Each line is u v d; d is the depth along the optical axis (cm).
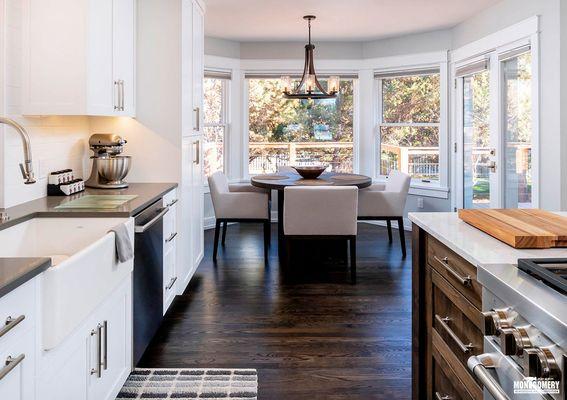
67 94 268
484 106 531
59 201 270
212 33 615
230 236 610
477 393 140
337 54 673
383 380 248
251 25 572
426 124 634
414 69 631
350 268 457
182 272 364
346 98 691
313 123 695
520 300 100
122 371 225
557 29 388
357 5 491
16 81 261
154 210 287
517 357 100
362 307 356
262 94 689
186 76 369
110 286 199
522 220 168
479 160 546
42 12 266
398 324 324
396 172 534
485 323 114
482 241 153
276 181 487
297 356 276
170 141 355
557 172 391
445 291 169
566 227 154
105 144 325
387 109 672
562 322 83
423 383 197
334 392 236
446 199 612
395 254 516
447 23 571
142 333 259
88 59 269
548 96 401
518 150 460
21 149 263
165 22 350
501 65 482
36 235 237
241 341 296
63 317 149
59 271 145
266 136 695
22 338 129
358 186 471
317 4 486
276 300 371
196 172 417
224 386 241
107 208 246
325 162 698
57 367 152
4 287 117
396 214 507
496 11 486
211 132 659
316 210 416
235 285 409
